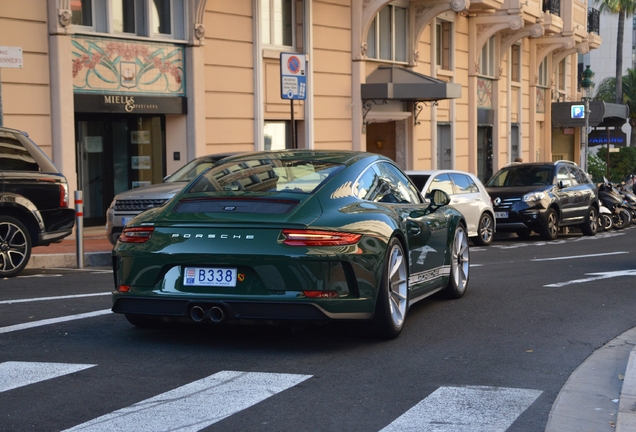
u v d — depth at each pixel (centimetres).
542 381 590
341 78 2334
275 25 2119
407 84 2389
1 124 1308
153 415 493
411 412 509
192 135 1864
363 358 645
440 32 2930
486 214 1806
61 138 1598
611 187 2550
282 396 538
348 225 649
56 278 1098
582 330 775
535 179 2048
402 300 731
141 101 1761
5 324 755
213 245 630
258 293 625
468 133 3134
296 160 736
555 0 3659
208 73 1897
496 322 805
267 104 2077
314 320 626
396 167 823
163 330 738
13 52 1244
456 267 936
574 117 4169
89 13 1677
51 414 494
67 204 1168
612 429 484
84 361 623
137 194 1280
